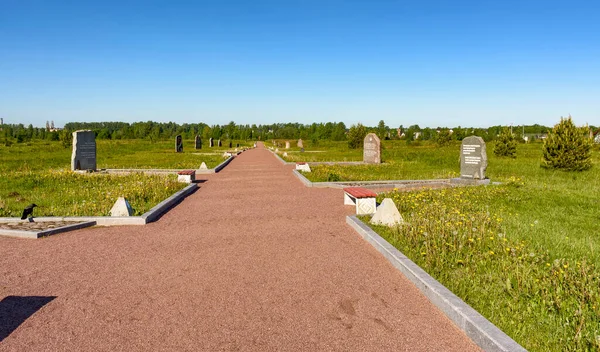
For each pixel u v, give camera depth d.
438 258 4.93
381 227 6.84
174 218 8.18
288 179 15.43
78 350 3.14
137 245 6.15
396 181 13.72
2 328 3.51
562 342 3.12
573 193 10.87
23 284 4.55
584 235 6.52
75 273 4.90
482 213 7.69
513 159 25.41
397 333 3.39
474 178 13.69
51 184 13.32
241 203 9.95
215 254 5.67
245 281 4.61
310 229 7.17
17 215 8.14
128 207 8.06
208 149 45.34
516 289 4.12
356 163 23.02
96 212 8.37
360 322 3.60
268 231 7.04
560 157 18.16
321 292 4.29
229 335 3.36
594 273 4.46
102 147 43.78
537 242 5.86
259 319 3.65
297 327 3.50
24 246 6.10
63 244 6.21
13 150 37.09
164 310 3.85
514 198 10.05
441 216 7.26
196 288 4.41
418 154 28.78
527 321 3.46
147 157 29.89
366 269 5.00
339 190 12.24
